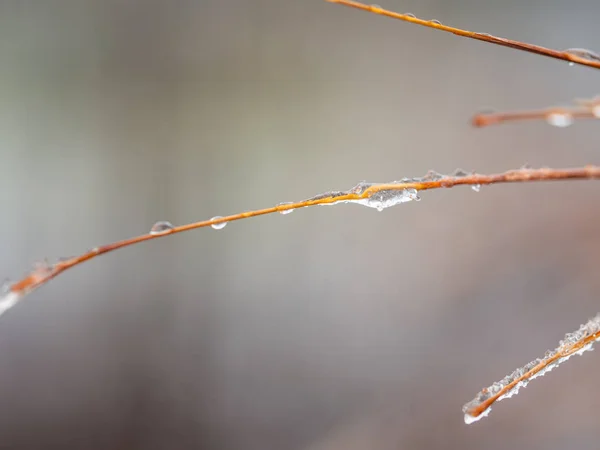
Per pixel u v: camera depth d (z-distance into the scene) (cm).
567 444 47
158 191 80
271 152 82
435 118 81
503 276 64
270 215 78
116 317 69
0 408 60
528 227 67
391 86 86
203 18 88
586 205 66
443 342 59
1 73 80
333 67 88
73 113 82
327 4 88
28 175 78
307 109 85
